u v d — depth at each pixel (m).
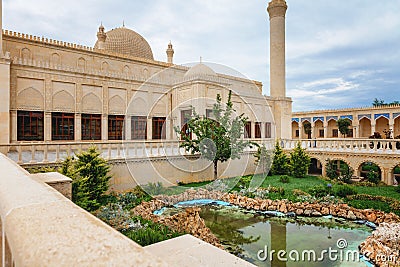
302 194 9.19
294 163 12.68
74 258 0.36
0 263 0.91
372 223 7.11
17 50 12.84
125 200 7.83
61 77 12.31
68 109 12.55
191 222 3.58
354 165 12.38
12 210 0.60
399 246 5.53
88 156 7.59
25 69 11.31
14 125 10.95
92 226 0.49
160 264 0.35
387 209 7.79
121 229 5.67
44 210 0.58
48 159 8.66
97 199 7.42
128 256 0.37
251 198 7.73
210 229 5.15
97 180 7.42
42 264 0.35
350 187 9.48
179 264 0.93
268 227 6.66
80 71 12.88
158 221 5.54
